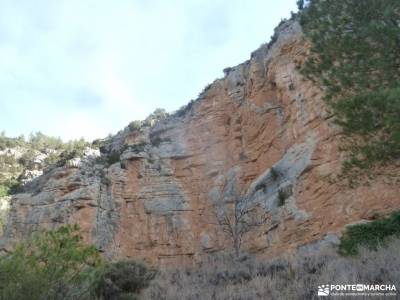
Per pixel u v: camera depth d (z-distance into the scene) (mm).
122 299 12055
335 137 25719
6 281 9094
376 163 14898
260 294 10859
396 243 14016
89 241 37375
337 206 23859
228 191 34906
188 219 36281
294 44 32688
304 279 11406
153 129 44406
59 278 9797
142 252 35938
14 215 43406
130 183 40062
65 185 42781
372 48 14195
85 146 54062
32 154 66750
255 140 35125
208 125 40500
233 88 40000
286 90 32156
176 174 39469
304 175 26922
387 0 14336
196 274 17453
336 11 15672
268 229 28109
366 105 13141
